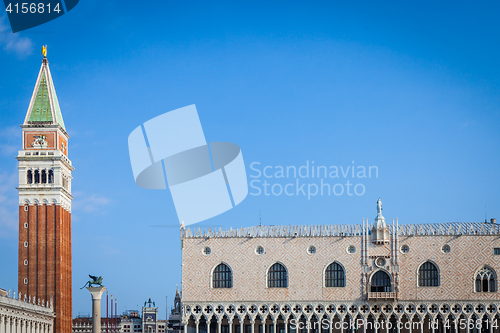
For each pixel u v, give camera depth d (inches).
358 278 5974.4
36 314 6663.4
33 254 7662.4
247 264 6067.9
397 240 5974.4
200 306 6033.5
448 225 6058.1
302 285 6003.9
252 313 6003.9
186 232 6131.9
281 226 6156.5
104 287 5615.2
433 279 5920.3
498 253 5895.7
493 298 5841.5
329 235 6053.2
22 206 7760.8
